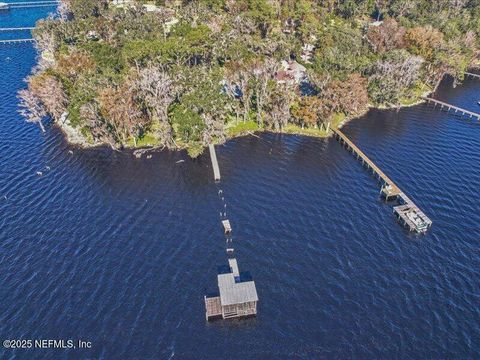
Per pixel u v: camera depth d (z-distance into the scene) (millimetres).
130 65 148875
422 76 169875
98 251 90688
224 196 107312
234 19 177250
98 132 123938
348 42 165000
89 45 155125
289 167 119500
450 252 91562
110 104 117938
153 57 144875
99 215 100812
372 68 153500
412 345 72562
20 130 137500
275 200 106188
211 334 74188
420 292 82250
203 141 126438
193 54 153125
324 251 91250
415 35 165625
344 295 81375
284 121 133875
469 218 101312
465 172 118188
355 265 87938
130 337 73562
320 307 78938
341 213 102312
